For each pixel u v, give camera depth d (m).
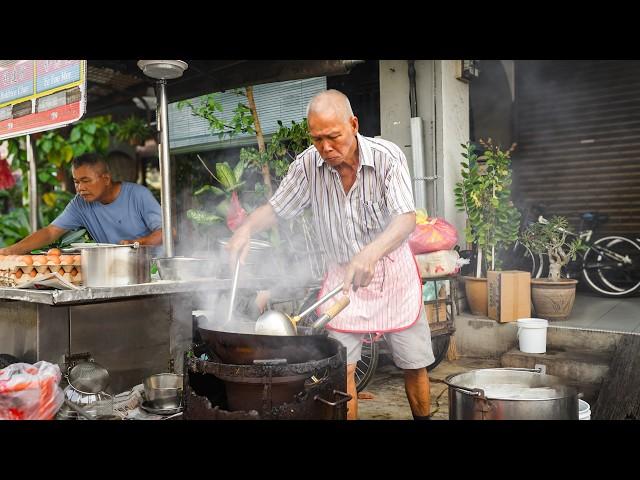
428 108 5.85
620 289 6.71
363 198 2.77
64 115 3.41
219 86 5.00
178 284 2.93
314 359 2.24
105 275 2.71
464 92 6.20
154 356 3.32
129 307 3.20
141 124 8.03
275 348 2.16
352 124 2.53
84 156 4.18
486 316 5.45
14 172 8.42
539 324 4.65
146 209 4.35
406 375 3.19
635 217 7.13
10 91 3.76
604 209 7.32
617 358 4.29
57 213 7.23
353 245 2.90
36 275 2.87
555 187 7.62
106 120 8.02
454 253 4.91
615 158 7.22
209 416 2.09
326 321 2.39
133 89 6.09
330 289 3.07
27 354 2.95
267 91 6.70
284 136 5.01
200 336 2.47
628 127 7.13
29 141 6.09
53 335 2.91
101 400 2.73
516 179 7.86
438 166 5.84
